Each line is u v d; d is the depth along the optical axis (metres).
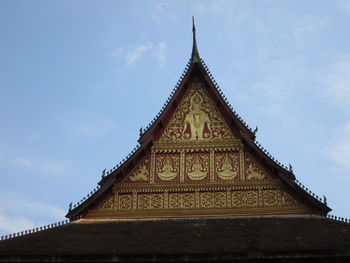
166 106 35.38
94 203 33.12
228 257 26.39
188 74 36.19
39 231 31.19
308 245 27.11
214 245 27.67
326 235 28.67
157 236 29.44
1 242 29.45
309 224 30.58
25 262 26.41
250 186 33.28
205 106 35.94
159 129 35.34
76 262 26.47
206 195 33.31
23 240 29.30
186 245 27.81
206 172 34.00
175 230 30.38
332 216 31.95
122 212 33.03
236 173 33.81
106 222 32.38
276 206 32.62
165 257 26.48
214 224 31.17
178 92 35.75
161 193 33.53
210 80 36.06
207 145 34.75
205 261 26.42
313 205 32.09
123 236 29.59
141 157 34.50
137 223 31.94
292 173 33.09
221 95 35.59
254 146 33.66
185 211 32.91
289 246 27.00
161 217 32.81
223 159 34.31
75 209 32.62
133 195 33.56
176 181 33.81
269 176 33.44
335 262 26.50
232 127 35.12
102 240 28.95
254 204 32.84
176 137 35.12
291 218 31.83
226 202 33.03
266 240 28.09
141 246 27.83
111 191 33.62
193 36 37.66
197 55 36.81
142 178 34.03
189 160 34.44
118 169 33.62
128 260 26.50
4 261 26.36
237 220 31.80
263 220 31.61
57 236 29.81
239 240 28.34
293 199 32.69
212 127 35.31
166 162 34.44
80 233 30.28
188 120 35.59
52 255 26.50
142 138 34.59
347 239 28.05
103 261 26.50
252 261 26.59
